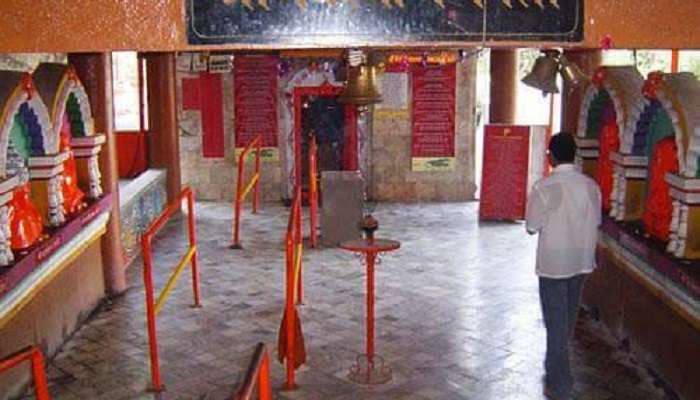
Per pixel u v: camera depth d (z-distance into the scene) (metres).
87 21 3.88
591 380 6.55
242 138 13.95
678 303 5.91
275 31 3.97
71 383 6.59
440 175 14.06
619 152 7.39
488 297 8.73
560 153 5.91
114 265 8.88
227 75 13.74
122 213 9.80
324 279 9.44
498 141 12.30
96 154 8.52
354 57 6.50
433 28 4.02
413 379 6.59
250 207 13.73
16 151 6.70
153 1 3.91
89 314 8.23
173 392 6.40
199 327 7.87
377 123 13.87
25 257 6.25
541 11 4.05
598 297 8.00
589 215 5.92
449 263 10.13
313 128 13.90
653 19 4.09
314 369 6.80
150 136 12.78
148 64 12.59
